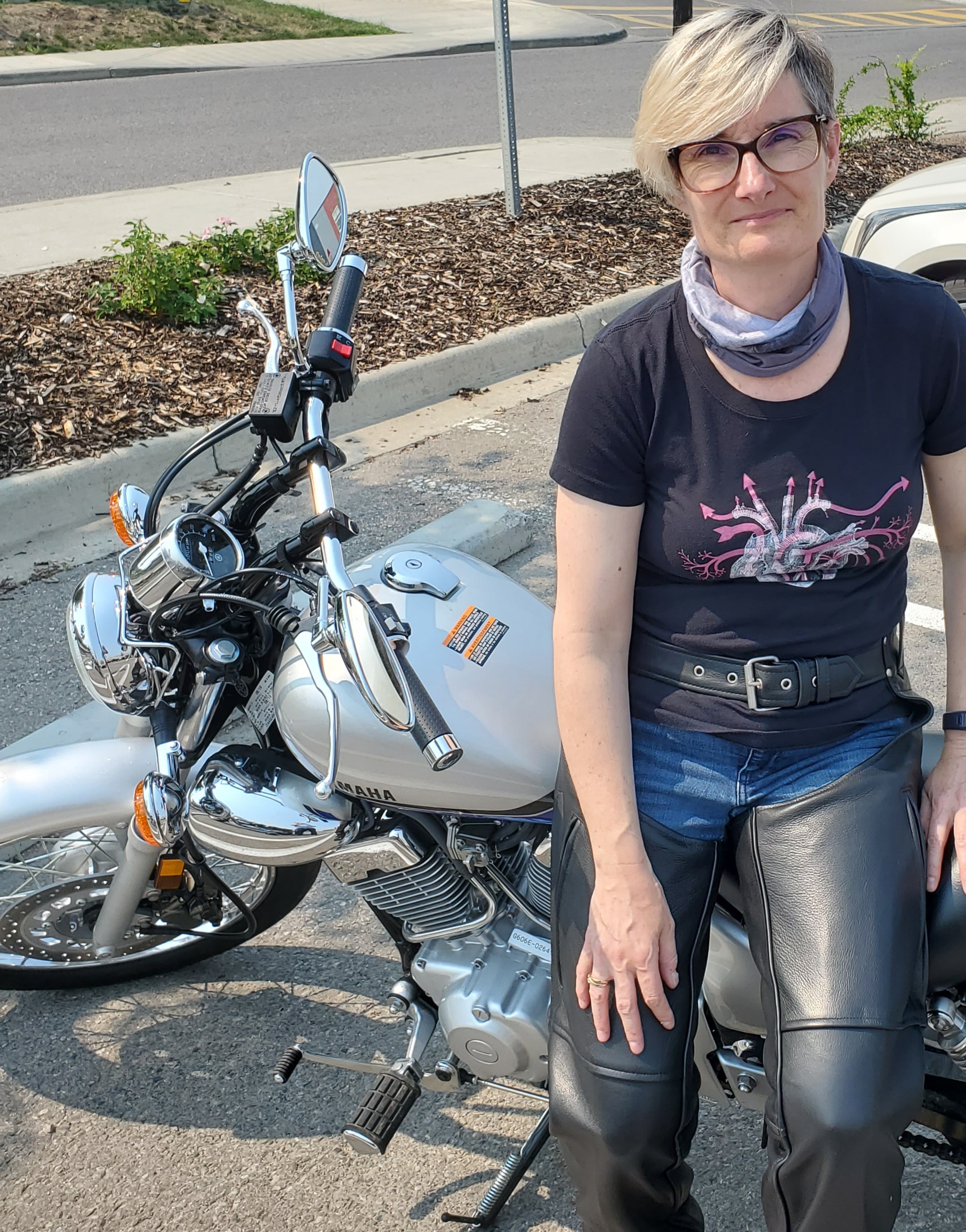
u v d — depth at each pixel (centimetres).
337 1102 236
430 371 570
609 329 168
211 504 207
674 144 158
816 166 157
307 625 200
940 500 177
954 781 174
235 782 201
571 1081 162
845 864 161
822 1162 147
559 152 1037
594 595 171
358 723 185
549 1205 214
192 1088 239
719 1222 211
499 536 427
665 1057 160
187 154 1102
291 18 2188
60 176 1007
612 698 171
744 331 157
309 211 198
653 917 163
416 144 1140
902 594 176
